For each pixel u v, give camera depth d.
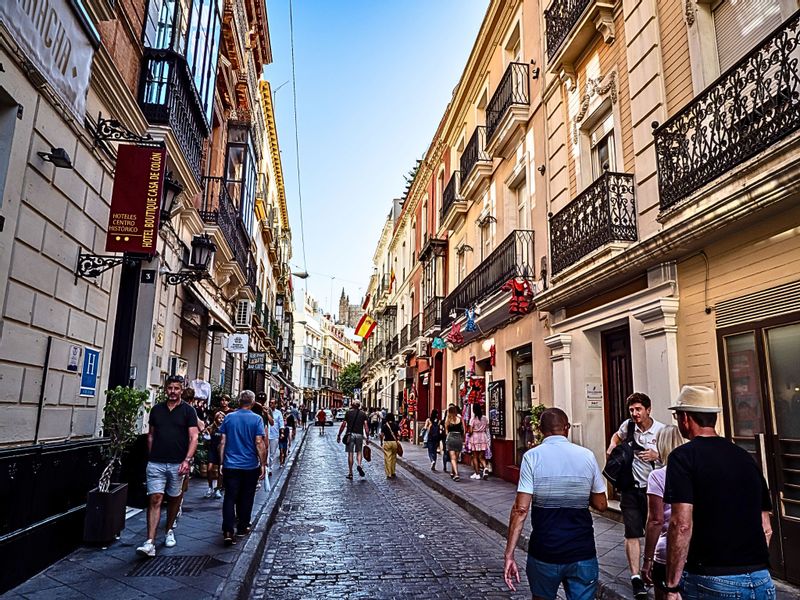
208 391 11.21
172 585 4.65
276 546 6.66
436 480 12.06
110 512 5.60
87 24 5.24
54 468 5.09
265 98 24.31
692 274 6.53
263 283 26.75
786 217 5.21
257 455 6.50
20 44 4.24
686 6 6.89
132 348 8.30
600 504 3.28
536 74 11.62
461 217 17.80
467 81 17.14
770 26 5.85
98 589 4.48
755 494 2.63
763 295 5.43
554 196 10.50
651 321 7.02
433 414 14.48
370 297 46.00
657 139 6.91
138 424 7.78
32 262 4.79
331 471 14.56
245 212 15.24
